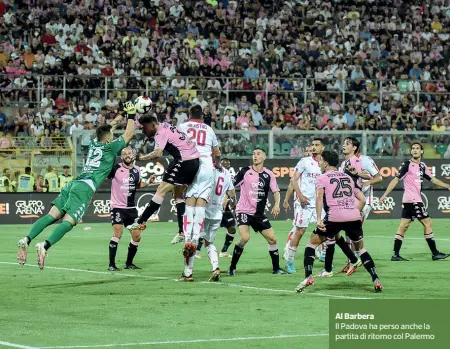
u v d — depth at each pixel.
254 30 49.81
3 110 41.84
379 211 39.78
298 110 44.88
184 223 17.67
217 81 44.81
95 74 43.75
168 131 17.28
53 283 17.56
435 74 50.34
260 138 39.06
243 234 18.77
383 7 53.22
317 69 47.75
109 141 17.52
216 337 11.85
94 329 12.42
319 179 16.00
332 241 18.39
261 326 12.66
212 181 17.72
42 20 45.66
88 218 37.56
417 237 30.30
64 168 38.00
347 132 39.66
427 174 22.33
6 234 31.80
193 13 49.38
